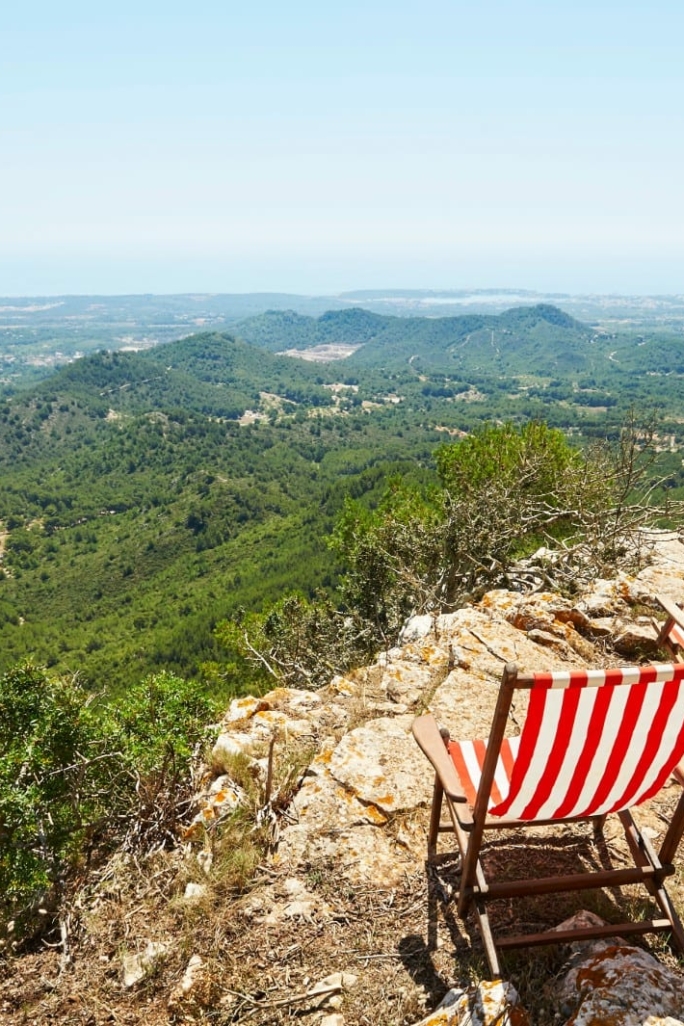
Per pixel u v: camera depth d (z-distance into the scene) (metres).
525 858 3.02
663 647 3.21
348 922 2.77
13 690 4.36
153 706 4.52
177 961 2.69
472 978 2.46
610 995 2.08
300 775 3.81
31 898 3.33
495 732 2.11
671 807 3.40
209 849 3.29
